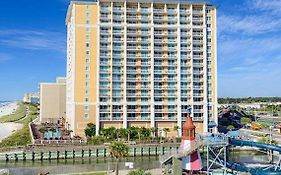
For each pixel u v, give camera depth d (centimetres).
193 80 17262
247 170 9762
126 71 16788
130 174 7888
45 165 11950
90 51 16538
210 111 17488
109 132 15538
